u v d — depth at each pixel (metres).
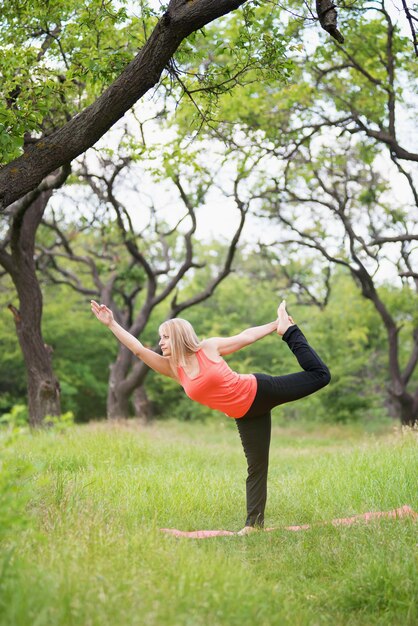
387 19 13.89
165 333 6.37
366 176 21.38
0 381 33.16
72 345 32.47
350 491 7.95
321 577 5.15
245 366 32.28
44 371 15.51
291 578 5.05
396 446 10.55
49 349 15.69
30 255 15.30
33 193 13.00
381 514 6.43
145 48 6.36
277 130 17.39
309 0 7.91
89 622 3.57
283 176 20.52
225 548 5.81
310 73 16.70
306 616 4.29
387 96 16.80
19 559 4.26
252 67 8.38
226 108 16.86
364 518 6.52
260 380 6.30
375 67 16.16
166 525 6.82
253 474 6.61
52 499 6.31
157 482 8.20
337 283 38.75
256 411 6.38
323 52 15.18
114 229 21.45
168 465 10.27
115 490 7.71
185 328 6.33
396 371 21.23
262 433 6.51
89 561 4.53
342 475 8.77
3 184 6.51
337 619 4.41
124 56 7.73
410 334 27.77
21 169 6.54
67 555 4.52
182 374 6.37
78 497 6.57
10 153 6.98
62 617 3.61
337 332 27.61
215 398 6.31
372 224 22.45
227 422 29.66
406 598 4.52
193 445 14.42
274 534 6.23
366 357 27.58
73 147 6.57
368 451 10.51
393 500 7.42
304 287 27.23
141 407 27.72
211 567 4.57
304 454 14.11
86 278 32.00
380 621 4.34
